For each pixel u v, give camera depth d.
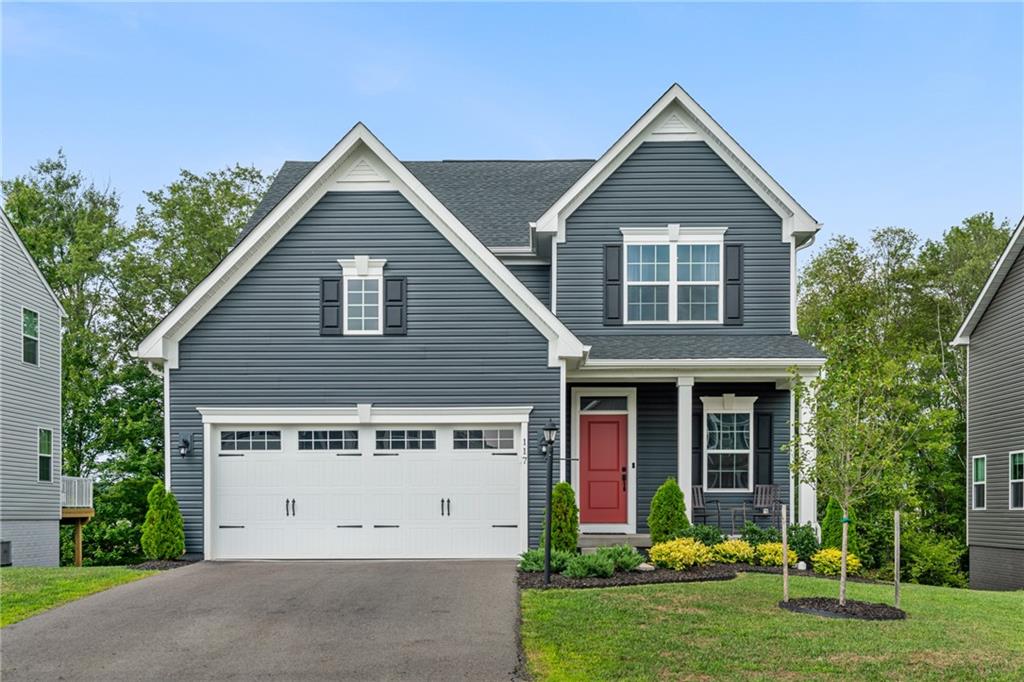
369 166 19.16
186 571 17.06
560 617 12.71
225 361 18.92
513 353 18.84
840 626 12.22
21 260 28.31
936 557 29.23
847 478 13.30
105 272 39.72
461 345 18.89
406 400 18.83
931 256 41.94
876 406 13.41
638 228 20.95
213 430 18.89
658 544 17.73
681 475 19.42
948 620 12.92
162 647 11.77
